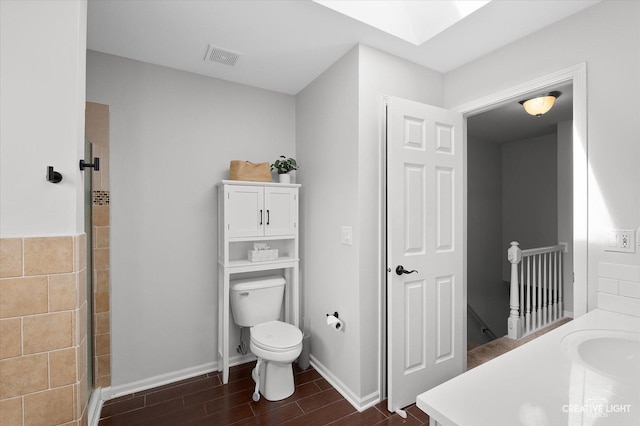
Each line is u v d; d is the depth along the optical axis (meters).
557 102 2.99
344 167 2.15
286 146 2.83
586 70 1.61
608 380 0.87
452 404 0.76
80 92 1.22
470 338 4.44
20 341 1.10
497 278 4.85
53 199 1.15
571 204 3.64
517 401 0.77
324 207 2.39
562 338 1.17
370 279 2.06
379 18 1.86
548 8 1.64
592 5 1.60
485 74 2.14
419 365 2.06
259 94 2.71
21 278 1.11
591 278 1.58
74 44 1.18
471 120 3.67
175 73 2.36
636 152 1.44
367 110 2.04
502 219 4.94
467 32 1.87
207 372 2.45
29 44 1.12
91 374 1.96
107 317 2.07
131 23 1.80
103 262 2.05
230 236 2.30
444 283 2.17
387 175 2.04
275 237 2.48
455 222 2.22
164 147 2.31
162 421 1.86
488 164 4.77
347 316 2.11
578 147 1.63
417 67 2.28
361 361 2.01
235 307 2.41
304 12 1.72
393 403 1.94
